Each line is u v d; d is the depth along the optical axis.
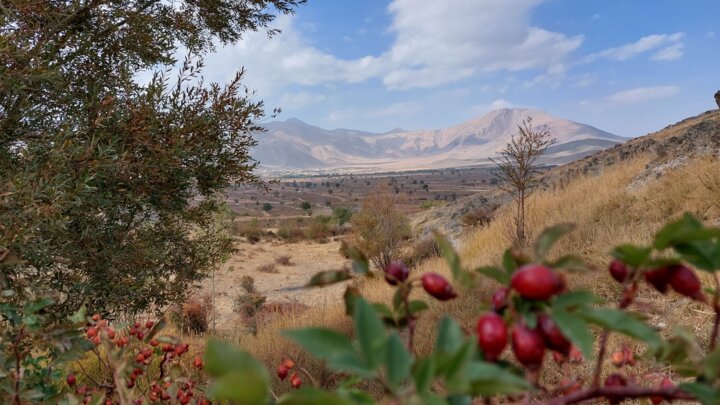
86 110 5.10
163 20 6.66
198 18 7.19
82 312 2.11
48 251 4.34
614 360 1.09
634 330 0.62
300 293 18.86
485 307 0.77
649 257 0.71
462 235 15.69
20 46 4.45
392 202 15.80
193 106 5.56
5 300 3.69
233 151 5.92
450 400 0.59
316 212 149.00
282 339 6.10
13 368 1.96
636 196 9.89
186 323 11.13
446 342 0.67
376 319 0.64
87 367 3.50
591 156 19.08
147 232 5.91
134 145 5.09
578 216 10.34
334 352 0.60
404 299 0.87
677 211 8.00
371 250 14.69
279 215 129.62
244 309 14.59
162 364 2.26
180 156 5.25
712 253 0.72
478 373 0.54
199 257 6.43
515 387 0.53
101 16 5.43
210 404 2.16
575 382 0.85
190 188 5.97
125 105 5.24
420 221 19.25
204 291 20.23
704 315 4.18
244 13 7.21
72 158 4.43
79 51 5.15
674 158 11.50
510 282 0.68
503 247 10.02
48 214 3.81
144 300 5.87
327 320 7.39
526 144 10.04
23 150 4.26
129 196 5.06
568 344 0.66
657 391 0.67
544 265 0.69
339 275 0.87
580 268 0.68
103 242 5.22
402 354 0.61
